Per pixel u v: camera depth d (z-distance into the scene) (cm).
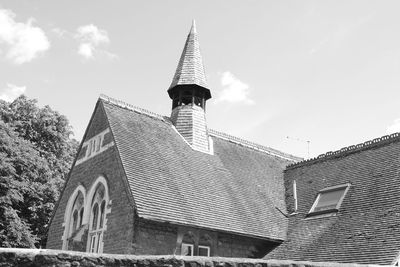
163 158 1855
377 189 1700
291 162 2634
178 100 2372
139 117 2105
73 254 715
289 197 2131
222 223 1666
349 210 1694
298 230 1802
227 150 2327
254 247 1780
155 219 1476
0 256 692
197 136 2208
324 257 1461
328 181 2030
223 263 759
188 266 741
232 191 1934
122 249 1512
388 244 1326
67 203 2053
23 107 3256
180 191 1694
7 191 2253
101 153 1895
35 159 2659
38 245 2736
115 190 1680
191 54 2480
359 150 2081
